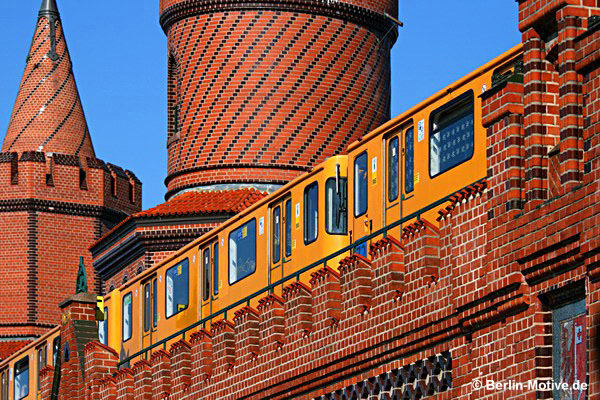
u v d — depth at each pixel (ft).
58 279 322.34
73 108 330.34
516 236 121.29
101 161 331.57
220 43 263.08
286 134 258.78
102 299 240.32
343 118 261.65
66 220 324.39
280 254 186.50
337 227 173.58
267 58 260.42
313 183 178.50
